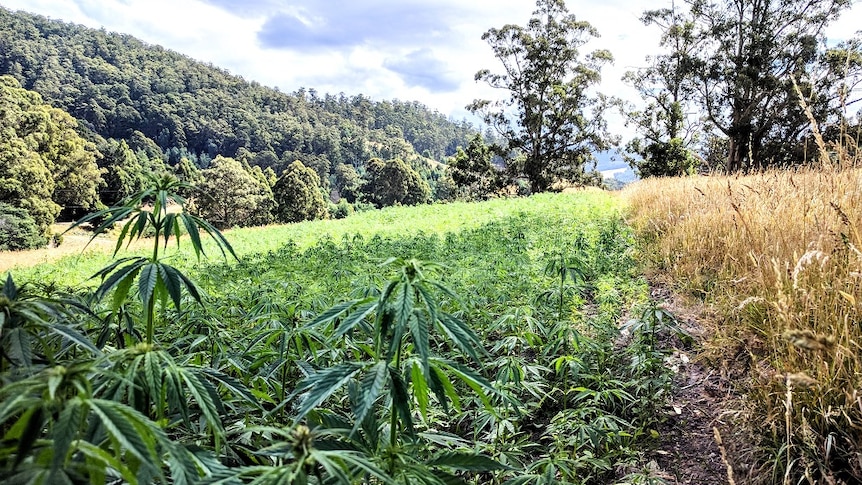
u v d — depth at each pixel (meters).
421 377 1.21
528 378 2.95
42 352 1.30
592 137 39.25
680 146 32.84
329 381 1.12
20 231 34.84
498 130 40.88
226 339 2.59
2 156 37.47
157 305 3.84
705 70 30.91
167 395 1.17
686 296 4.27
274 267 6.69
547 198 19.27
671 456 2.44
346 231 15.79
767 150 29.06
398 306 1.10
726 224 4.95
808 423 2.11
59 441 0.68
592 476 2.37
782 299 2.41
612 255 5.88
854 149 3.80
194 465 0.95
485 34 39.72
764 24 28.83
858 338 2.30
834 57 14.41
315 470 0.92
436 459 1.26
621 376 3.06
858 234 2.82
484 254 6.49
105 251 18.77
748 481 2.17
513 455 2.11
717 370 3.03
